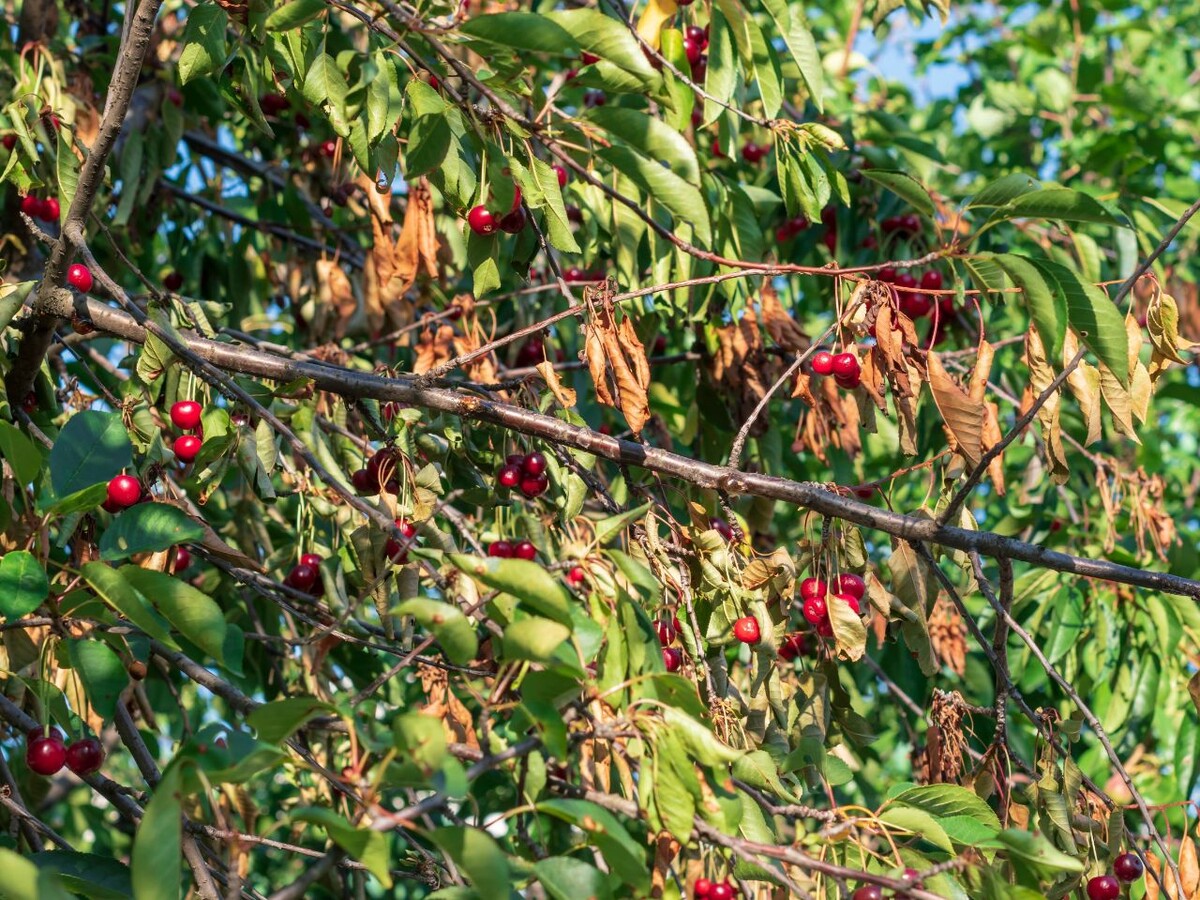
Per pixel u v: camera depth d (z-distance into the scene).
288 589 3.59
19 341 3.68
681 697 2.44
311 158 5.32
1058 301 2.96
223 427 3.22
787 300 5.74
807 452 6.00
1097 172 5.90
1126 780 3.02
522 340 4.82
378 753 2.24
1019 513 5.21
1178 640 4.70
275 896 2.15
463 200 3.33
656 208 4.19
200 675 3.14
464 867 2.04
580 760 2.87
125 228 4.93
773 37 5.36
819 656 3.34
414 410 3.29
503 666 2.46
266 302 5.50
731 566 3.11
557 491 3.33
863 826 2.62
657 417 4.77
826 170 3.85
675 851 2.54
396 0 3.44
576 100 4.91
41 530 2.65
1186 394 5.62
